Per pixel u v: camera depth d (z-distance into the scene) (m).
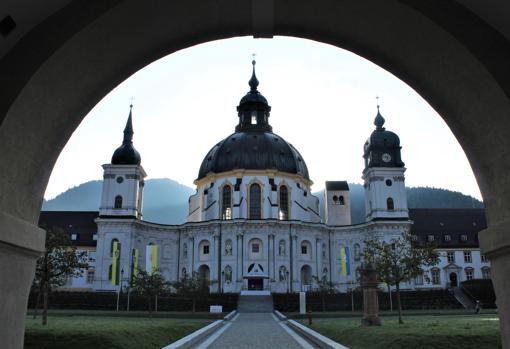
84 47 12.02
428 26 11.62
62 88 12.50
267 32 14.16
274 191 104.69
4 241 11.34
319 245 103.00
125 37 12.74
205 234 100.62
